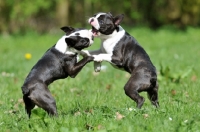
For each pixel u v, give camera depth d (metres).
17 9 39.28
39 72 9.91
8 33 40.50
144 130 8.39
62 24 41.41
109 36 10.78
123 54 10.78
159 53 23.91
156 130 8.36
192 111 10.05
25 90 9.66
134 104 11.16
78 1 43.31
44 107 9.70
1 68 18.94
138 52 10.67
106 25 10.69
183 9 43.00
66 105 11.41
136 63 10.54
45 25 43.38
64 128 8.41
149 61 10.59
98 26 10.66
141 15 43.69
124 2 43.09
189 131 8.29
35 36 38.25
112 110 9.89
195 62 19.34
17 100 12.40
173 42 31.66
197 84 13.66
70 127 8.71
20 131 8.92
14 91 14.15
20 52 27.16
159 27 42.97
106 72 17.02
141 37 35.41
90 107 10.88
